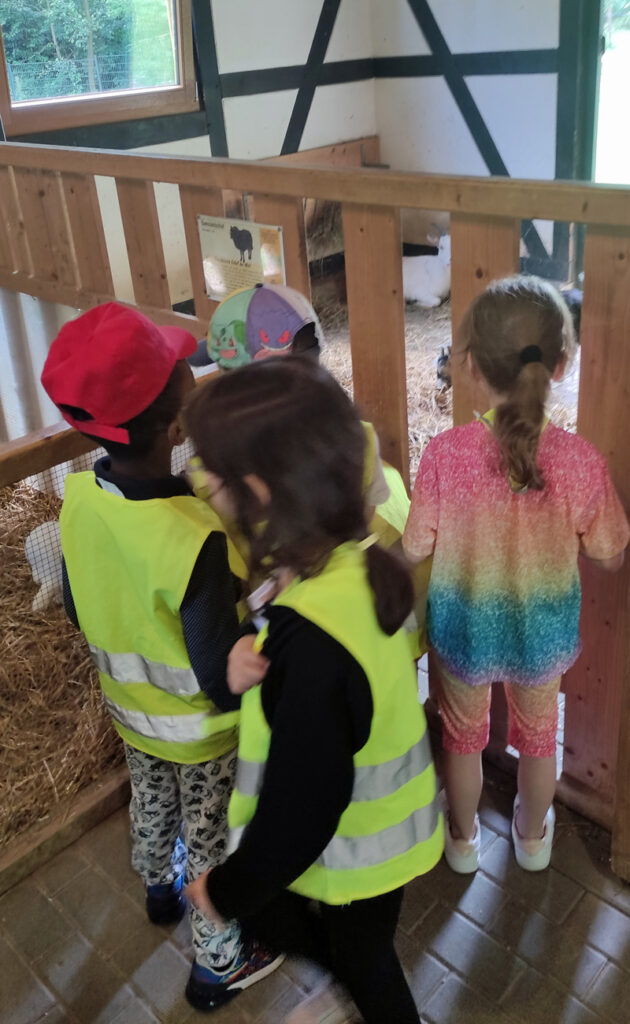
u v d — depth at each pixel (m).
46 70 4.59
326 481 0.95
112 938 1.83
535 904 1.83
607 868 1.90
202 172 2.17
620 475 1.58
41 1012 1.69
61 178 2.96
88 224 2.96
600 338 1.50
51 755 2.22
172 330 1.43
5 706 2.41
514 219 1.54
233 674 1.10
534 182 1.47
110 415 1.25
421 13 5.70
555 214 1.45
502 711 2.08
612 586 1.73
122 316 1.28
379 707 1.04
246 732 1.07
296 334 1.76
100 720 2.29
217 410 0.95
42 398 3.87
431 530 1.59
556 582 1.56
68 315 3.44
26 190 3.18
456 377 1.75
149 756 1.61
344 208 1.82
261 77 5.52
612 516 1.51
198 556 1.28
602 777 1.96
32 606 2.81
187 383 1.38
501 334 1.38
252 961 1.67
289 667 0.99
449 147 5.99
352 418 0.98
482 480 1.52
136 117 5.02
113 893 1.92
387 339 1.88
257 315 1.74
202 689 1.33
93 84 4.83
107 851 2.03
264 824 1.00
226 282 2.29
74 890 1.94
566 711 1.96
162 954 1.78
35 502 3.33
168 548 1.28
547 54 5.19
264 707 1.03
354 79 6.07
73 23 4.59
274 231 2.07
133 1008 1.69
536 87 5.34
